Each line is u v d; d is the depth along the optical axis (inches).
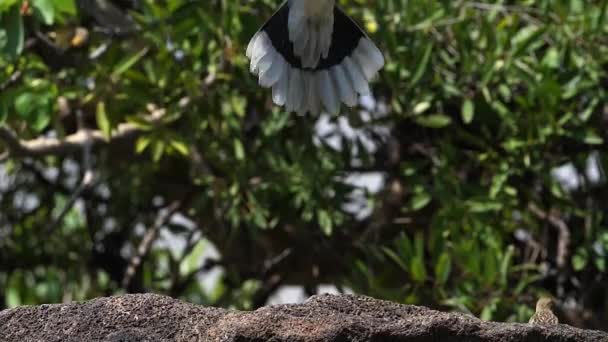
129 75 464.8
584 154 495.8
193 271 548.7
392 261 506.6
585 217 499.8
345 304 279.6
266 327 268.2
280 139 499.2
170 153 482.6
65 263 566.6
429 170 512.4
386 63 478.0
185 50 476.7
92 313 283.3
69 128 519.5
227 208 490.6
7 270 568.7
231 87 480.4
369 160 496.4
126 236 573.6
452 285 486.0
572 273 503.8
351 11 488.7
